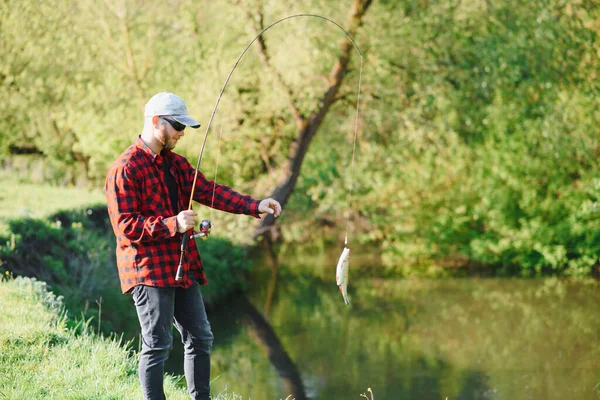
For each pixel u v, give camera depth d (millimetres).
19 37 16422
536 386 9148
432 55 16453
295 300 14820
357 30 16031
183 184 3846
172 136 3633
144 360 3588
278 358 10398
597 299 14430
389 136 18000
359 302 14656
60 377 4355
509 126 17781
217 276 14555
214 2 16625
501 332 11977
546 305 14000
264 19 16266
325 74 17031
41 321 5492
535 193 17875
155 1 16531
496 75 16281
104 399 4039
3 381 4195
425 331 12141
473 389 9055
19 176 17109
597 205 16312
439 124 17328
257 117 16688
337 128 18328
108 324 8789
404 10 16375
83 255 9828
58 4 16375
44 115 17609
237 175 16891
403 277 17578
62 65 16719
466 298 14883
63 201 11805
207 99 15938
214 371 9609
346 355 10672
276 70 16188
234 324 12578
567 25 16156
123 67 16359
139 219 3457
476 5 16312
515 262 18781
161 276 3545
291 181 16688
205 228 3686
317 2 15984
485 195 18188
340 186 18406
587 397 8688
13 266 8273
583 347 10953
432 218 19172
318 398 8555
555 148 16953
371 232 20453
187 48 16422
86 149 16312
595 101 16438
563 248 17625
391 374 9734
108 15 16375
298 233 19703
